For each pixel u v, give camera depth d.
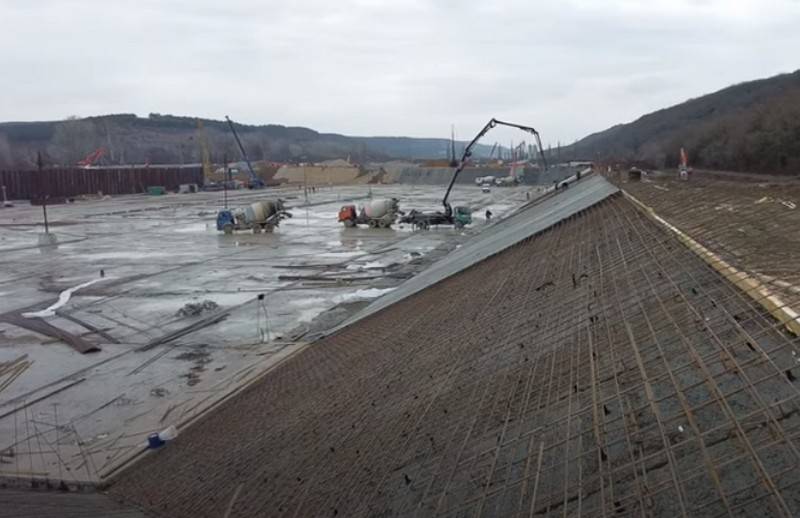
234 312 28.33
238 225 56.66
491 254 24.22
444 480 8.44
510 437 8.62
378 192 113.12
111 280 36.03
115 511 12.40
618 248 16.12
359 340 19.45
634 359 9.03
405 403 11.81
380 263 39.41
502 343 12.60
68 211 80.75
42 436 16.50
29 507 12.88
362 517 8.67
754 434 6.38
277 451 12.52
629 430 7.36
